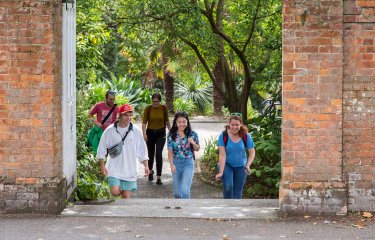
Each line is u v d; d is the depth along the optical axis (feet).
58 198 30.01
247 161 38.01
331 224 28.25
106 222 28.81
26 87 29.40
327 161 29.50
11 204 29.73
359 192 29.71
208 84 126.82
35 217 29.40
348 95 29.45
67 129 32.65
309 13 29.01
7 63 29.35
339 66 29.12
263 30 59.31
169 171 55.93
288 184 29.60
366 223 28.37
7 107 29.48
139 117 103.76
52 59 29.30
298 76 29.19
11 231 27.07
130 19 56.95
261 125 51.24
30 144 29.58
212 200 33.99
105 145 34.50
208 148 61.52
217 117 112.57
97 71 96.43
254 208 31.32
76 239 26.02
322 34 29.07
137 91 113.50
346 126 29.53
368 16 29.14
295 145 29.48
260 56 61.62
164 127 50.14
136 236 26.45
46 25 29.17
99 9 55.67
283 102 29.37
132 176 34.65
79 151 45.73
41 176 29.73
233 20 60.80
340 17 28.99
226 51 68.64
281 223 28.58
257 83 63.00
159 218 29.58
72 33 34.55
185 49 66.08
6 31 29.22
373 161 29.58
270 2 55.98
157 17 54.34
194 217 29.68
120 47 62.34
